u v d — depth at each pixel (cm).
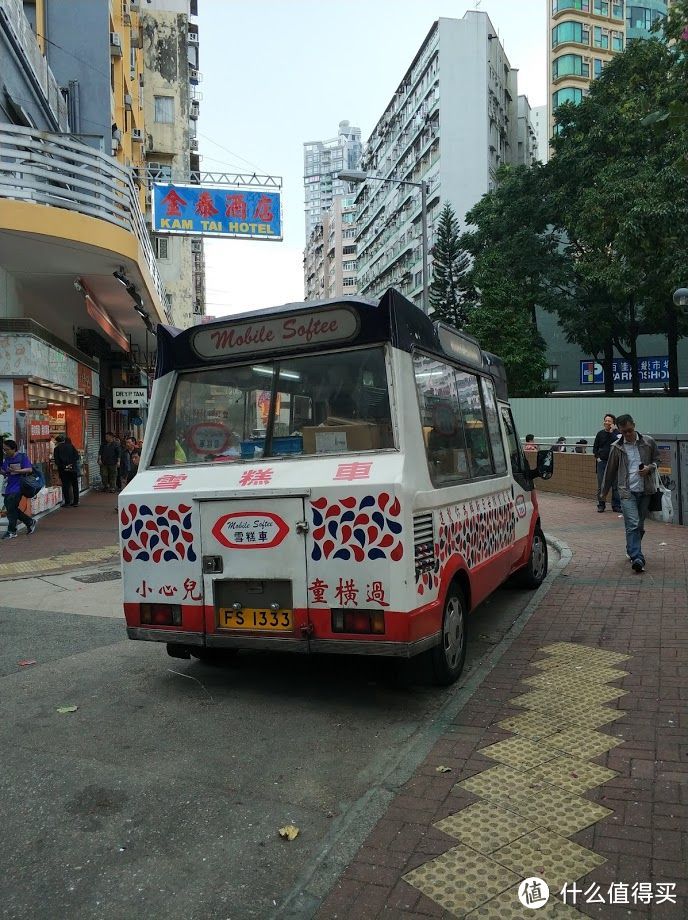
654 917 253
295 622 450
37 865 297
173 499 484
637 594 730
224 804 345
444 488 498
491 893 269
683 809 321
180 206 2234
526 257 3534
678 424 2639
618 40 6550
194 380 525
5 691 514
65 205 1430
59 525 1439
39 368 1476
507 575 678
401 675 491
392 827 316
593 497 1681
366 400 465
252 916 264
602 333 3591
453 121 5825
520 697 467
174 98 4419
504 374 778
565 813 321
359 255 9412
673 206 2175
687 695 455
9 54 1555
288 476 461
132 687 518
